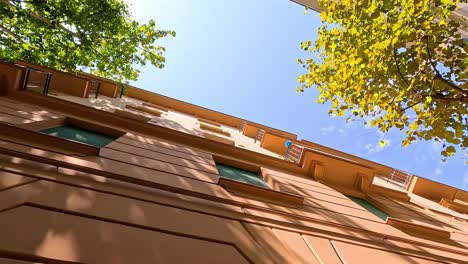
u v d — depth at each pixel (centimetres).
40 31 2033
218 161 1143
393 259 627
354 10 719
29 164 481
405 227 883
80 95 1577
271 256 450
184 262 346
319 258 504
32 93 1056
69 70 2130
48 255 280
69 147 619
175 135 1180
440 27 551
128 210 434
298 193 938
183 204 529
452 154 574
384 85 642
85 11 1920
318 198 950
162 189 566
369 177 1334
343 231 698
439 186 1911
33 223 324
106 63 2430
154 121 1565
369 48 646
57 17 1842
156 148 920
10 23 1986
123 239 351
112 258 307
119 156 696
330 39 827
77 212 378
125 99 2353
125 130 1109
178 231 420
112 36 2311
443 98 559
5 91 1011
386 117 632
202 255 377
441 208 1589
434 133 596
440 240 897
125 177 543
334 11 792
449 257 770
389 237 757
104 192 472
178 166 785
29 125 768
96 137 994
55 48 2086
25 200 365
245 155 1251
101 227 362
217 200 605
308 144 2330
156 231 401
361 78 664
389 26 622
